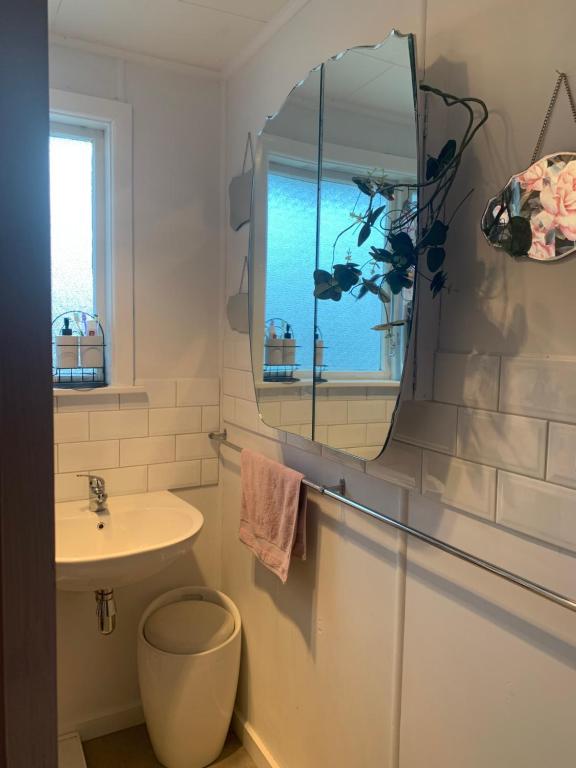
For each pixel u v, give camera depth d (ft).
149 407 6.73
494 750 3.41
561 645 2.98
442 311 3.68
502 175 3.24
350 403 4.32
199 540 7.18
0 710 1.58
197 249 6.86
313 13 5.04
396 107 3.75
